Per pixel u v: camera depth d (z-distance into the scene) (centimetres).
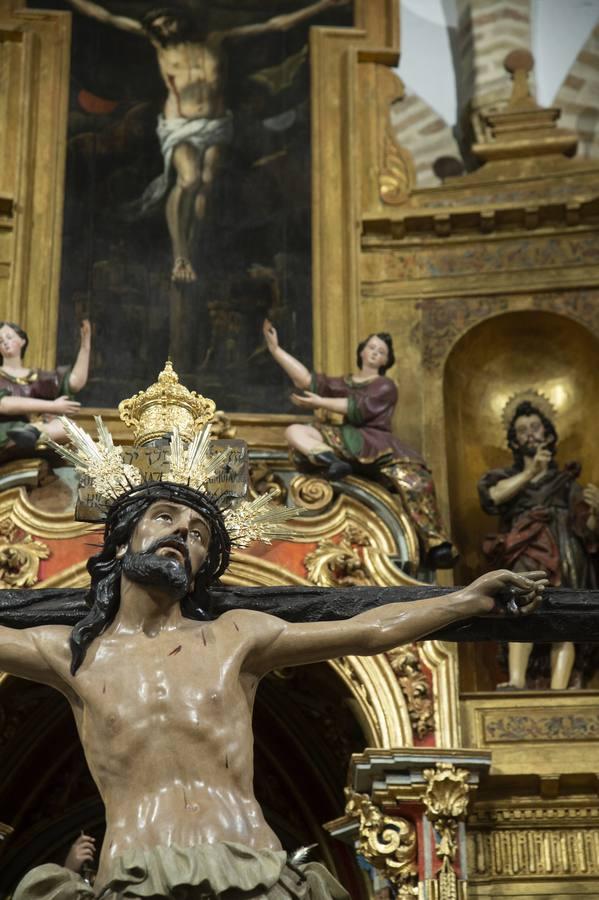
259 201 1447
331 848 1242
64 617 560
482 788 1113
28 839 1277
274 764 1276
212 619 547
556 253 1395
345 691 1142
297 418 1304
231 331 1386
